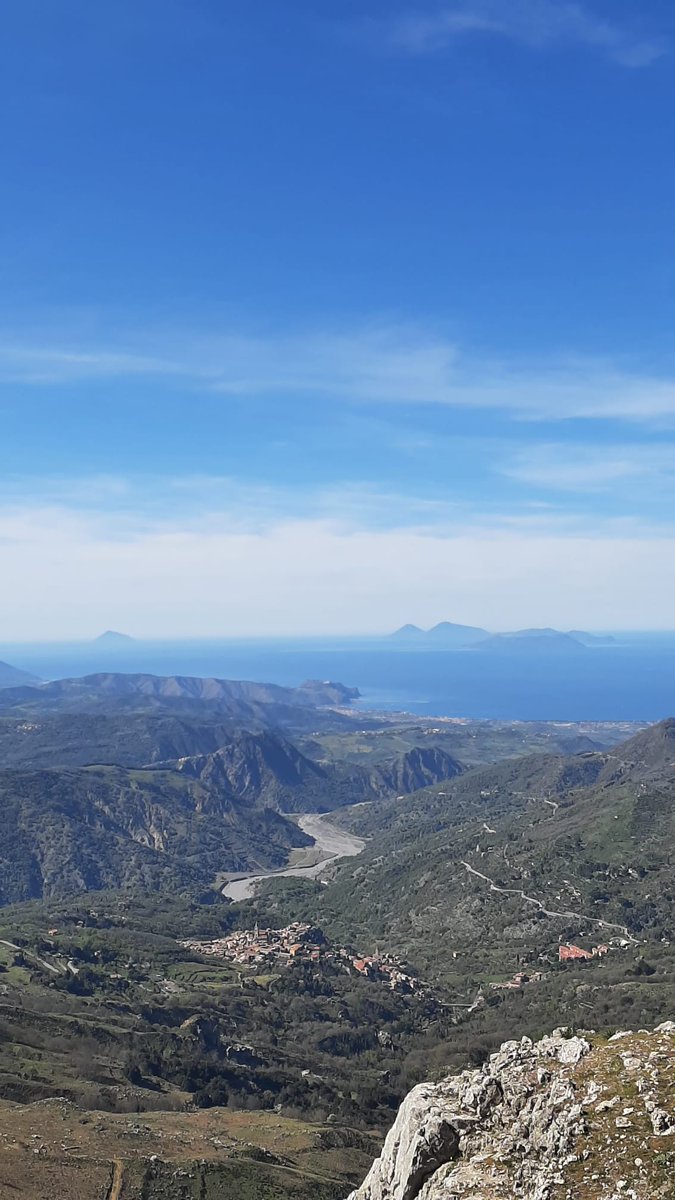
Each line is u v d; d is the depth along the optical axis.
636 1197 24.86
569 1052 33.62
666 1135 27.02
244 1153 94.56
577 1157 27.34
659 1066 30.73
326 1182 92.19
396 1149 33.69
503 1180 28.16
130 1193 78.69
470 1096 33.12
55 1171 79.31
